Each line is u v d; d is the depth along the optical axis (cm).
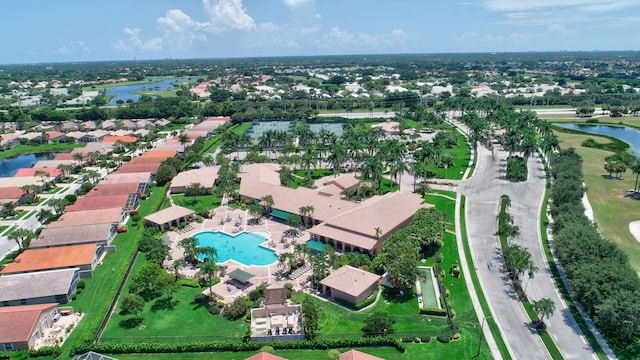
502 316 9006
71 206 14838
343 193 15738
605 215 14012
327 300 9694
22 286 9650
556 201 14212
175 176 18712
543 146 19675
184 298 9888
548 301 8456
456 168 19738
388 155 17662
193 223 14200
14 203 15812
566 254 10194
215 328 8738
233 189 16288
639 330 8119
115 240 12975
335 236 12106
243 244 12600
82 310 9462
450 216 14262
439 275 10475
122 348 8044
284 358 7506
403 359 7756
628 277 8600
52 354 8031
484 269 10931
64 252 11200
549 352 7844
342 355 7388
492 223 13662
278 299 9400
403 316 9038
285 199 14788
